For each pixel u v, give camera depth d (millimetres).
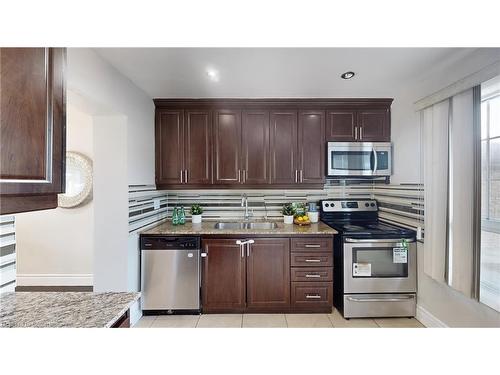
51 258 3412
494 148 1677
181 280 2533
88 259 3422
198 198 3250
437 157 2084
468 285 1792
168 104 2869
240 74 2217
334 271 2703
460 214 1857
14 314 979
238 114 2891
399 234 2443
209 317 2527
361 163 2840
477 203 1744
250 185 2910
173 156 2891
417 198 2412
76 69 1625
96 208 2258
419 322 2406
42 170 783
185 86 2486
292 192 3232
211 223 3045
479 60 1729
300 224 2891
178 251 2533
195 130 2885
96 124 2262
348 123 2891
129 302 1096
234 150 2891
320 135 2895
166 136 2889
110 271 2258
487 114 1717
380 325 2367
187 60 1959
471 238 1779
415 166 2439
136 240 2457
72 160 3357
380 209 3096
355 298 2461
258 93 2697
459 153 1872
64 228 3410
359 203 3148
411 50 1797
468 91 1807
